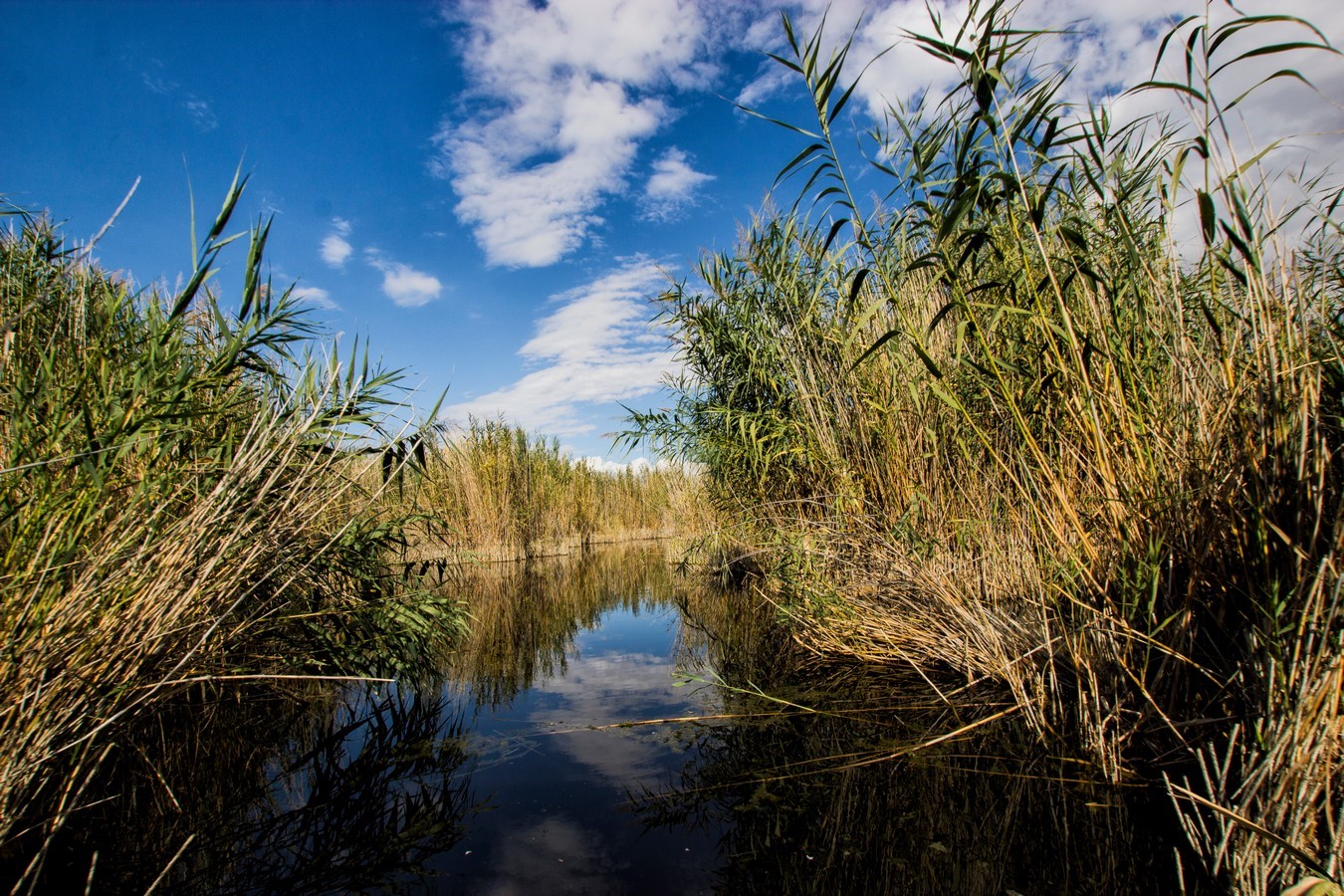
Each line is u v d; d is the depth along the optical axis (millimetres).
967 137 2117
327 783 2348
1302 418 1534
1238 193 1638
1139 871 1524
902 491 3406
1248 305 1741
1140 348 2164
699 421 5641
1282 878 1306
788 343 4164
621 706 3303
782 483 4797
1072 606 2303
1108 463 2109
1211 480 1833
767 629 5031
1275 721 1458
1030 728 2301
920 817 1896
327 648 3285
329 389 2701
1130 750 2012
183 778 2385
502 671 4242
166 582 2041
